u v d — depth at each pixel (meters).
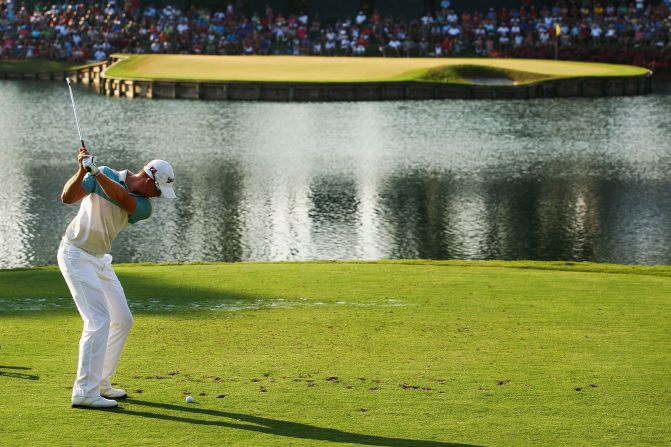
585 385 37.72
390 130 179.00
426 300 54.75
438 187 123.62
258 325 48.00
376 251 91.12
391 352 42.69
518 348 43.56
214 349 43.00
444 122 190.88
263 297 55.62
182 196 116.94
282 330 46.91
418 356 42.03
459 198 116.69
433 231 99.44
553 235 97.44
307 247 92.62
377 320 49.31
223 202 113.62
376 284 59.88
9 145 158.75
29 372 38.69
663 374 39.34
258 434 31.78
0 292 57.19
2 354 41.50
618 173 133.62
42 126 183.12
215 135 172.50
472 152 152.38
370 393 36.41
